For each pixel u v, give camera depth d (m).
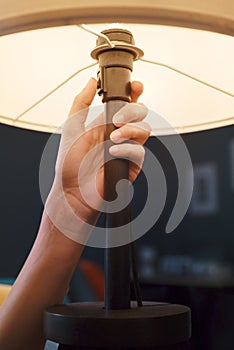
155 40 0.63
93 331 0.42
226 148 1.34
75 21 0.38
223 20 0.40
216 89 0.67
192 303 1.07
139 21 0.38
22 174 1.55
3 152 1.58
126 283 0.49
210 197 1.34
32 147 1.54
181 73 0.66
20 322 0.60
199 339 1.04
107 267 0.49
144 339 0.42
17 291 0.62
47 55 0.66
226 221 1.31
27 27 0.39
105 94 0.51
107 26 0.53
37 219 1.51
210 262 1.29
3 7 0.40
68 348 0.44
